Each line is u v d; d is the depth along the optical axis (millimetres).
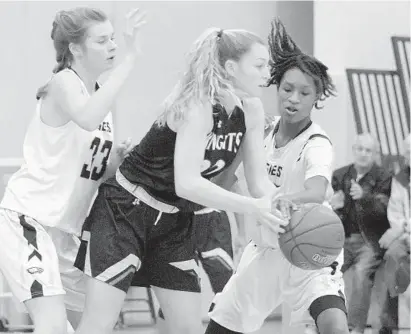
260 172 6605
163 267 6699
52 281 6469
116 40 15430
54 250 6668
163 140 6285
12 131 15281
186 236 6754
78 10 6789
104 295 6383
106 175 6855
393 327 12352
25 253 6512
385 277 12164
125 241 6461
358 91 14781
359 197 12016
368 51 14992
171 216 6609
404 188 12180
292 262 6656
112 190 6598
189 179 6074
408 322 12664
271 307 7492
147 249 6707
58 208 6695
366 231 12070
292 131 7492
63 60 6887
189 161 6082
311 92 7336
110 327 6445
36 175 6680
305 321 7199
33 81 15359
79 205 6805
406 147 12680
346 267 12234
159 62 15898
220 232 10320
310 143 7359
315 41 14953
